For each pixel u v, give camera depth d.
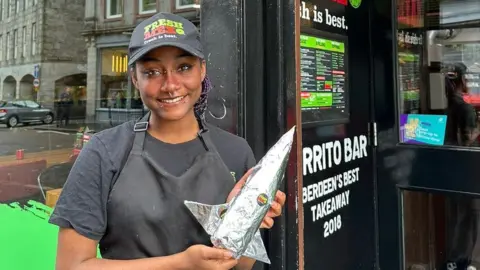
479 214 1.97
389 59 2.12
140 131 1.01
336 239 1.93
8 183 1.75
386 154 2.16
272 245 1.55
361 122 2.10
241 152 1.10
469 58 1.96
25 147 1.67
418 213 2.12
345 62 1.97
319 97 1.80
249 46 1.50
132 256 0.94
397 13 2.10
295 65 1.52
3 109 1.63
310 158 1.76
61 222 0.91
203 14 1.53
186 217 0.96
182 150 1.02
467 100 1.96
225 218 0.89
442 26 2.01
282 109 1.52
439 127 2.03
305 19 1.71
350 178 2.02
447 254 2.07
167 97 0.96
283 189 1.52
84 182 0.93
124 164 0.96
